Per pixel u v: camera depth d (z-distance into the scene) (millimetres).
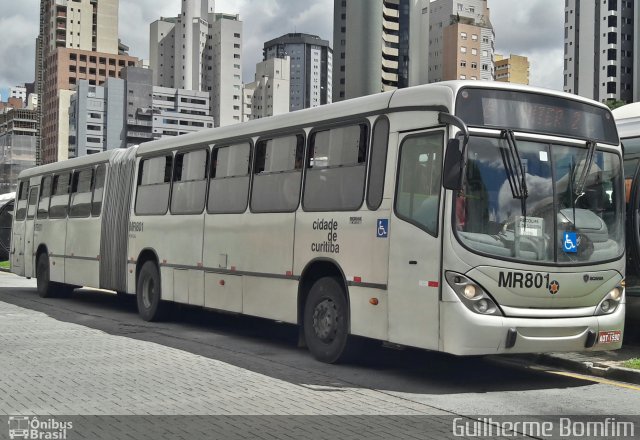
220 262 12219
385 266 8906
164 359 10109
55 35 170250
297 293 10430
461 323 7953
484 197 8188
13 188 141000
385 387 8453
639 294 10977
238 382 8602
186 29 177125
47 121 166125
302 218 10430
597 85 128625
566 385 8734
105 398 7727
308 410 7262
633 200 11133
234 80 176625
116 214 15945
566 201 8602
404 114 8938
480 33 139000
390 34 116188
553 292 8320
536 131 8570
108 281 16109
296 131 10812
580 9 132125
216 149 12727
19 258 21250
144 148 15227
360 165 9531
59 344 11398
